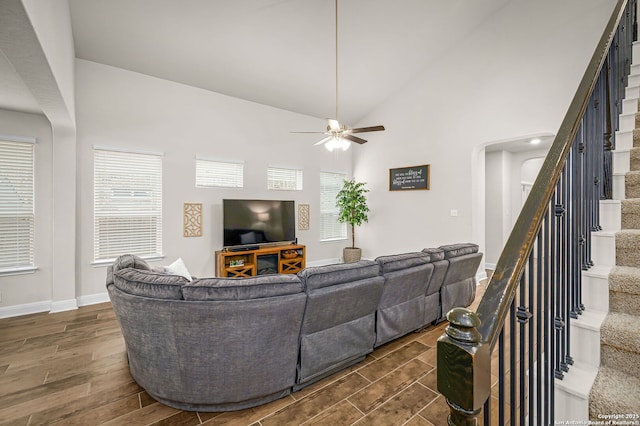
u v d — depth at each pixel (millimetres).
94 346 2645
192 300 1688
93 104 3766
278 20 3678
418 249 5355
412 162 5426
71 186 3547
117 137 3928
